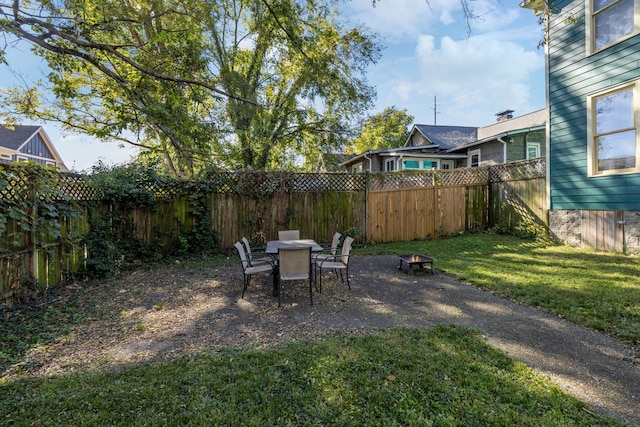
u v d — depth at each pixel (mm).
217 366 2422
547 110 7516
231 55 9375
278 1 6457
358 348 2650
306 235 8039
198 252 7160
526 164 8352
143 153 9188
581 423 1771
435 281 4855
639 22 5621
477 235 8891
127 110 5609
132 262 6359
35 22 3928
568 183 7082
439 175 9117
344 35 9797
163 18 5516
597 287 4113
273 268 4457
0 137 15836
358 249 7621
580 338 2840
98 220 5609
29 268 4121
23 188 3982
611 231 6230
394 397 1989
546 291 4043
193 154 6664
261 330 3170
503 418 1796
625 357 2504
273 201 7840
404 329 3062
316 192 8109
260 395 2037
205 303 4043
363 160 18766
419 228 8906
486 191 9648
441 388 2072
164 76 5027
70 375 2361
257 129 8398
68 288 4656
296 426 1771
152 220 6781
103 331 3195
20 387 2191
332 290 4535
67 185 4887
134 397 2041
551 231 7516
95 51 5566
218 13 5934
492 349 2623
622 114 6066
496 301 3873
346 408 1902
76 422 1817
